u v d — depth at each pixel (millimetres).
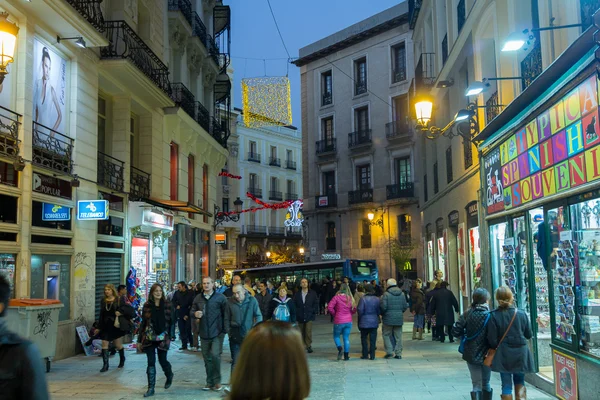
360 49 43094
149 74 17688
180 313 14836
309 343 14031
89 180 14273
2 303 2844
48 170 12328
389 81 41125
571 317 7656
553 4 8594
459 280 15844
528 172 9172
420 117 11883
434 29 19266
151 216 17656
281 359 1842
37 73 12305
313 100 46125
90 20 13797
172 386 9641
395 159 40938
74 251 13422
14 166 11125
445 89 17781
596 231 6914
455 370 10672
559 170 7871
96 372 11055
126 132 16969
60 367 11633
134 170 18672
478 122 13352
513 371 6609
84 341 13328
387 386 9242
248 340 1905
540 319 9156
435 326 15531
